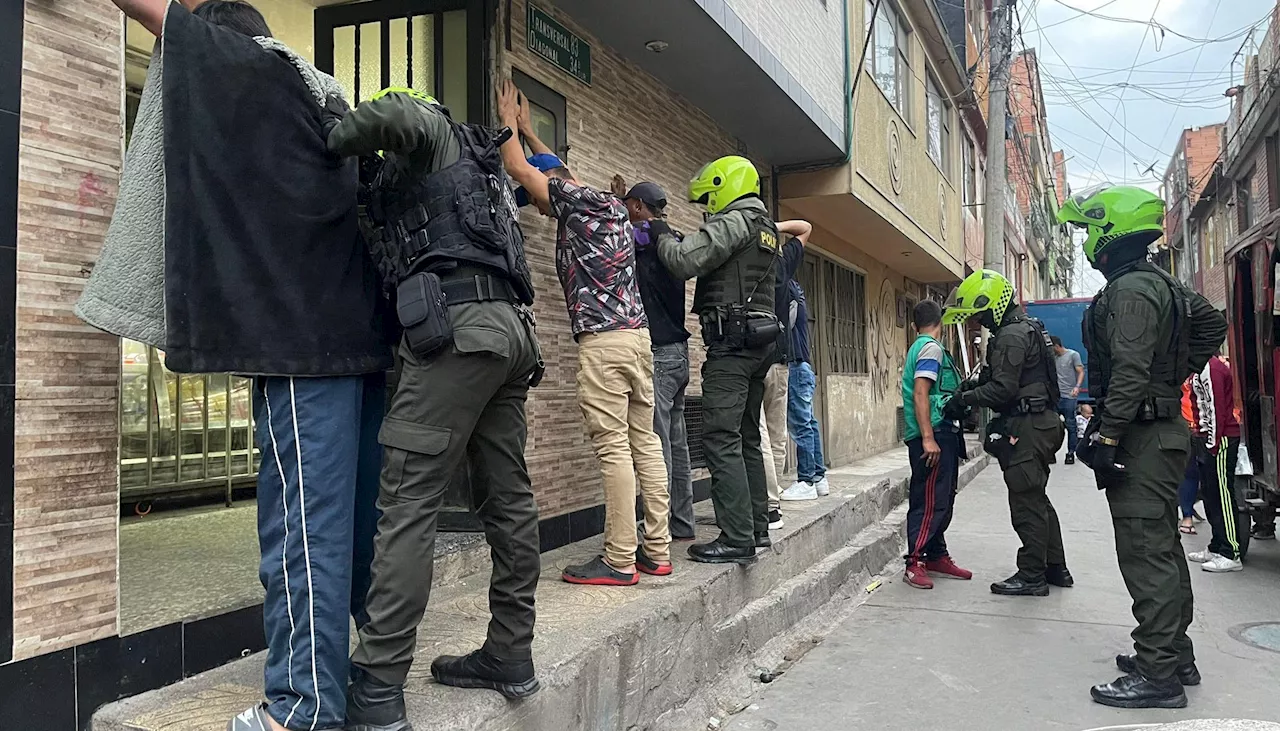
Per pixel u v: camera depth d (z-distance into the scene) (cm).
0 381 211
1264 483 627
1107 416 353
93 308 203
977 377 558
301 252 212
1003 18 1305
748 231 404
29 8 218
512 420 248
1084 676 389
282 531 209
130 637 243
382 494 223
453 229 227
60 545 224
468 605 340
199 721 224
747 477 447
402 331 227
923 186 1134
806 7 678
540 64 454
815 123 693
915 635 459
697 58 550
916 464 574
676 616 351
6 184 212
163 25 205
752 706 366
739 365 418
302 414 210
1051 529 554
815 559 546
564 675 273
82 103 230
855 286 1145
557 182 373
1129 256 378
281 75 214
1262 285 609
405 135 215
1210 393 605
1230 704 351
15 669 214
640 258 442
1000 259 1323
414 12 428
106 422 234
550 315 452
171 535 432
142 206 208
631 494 379
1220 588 553
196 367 196
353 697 217
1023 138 2941
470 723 231
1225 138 2370
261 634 285
